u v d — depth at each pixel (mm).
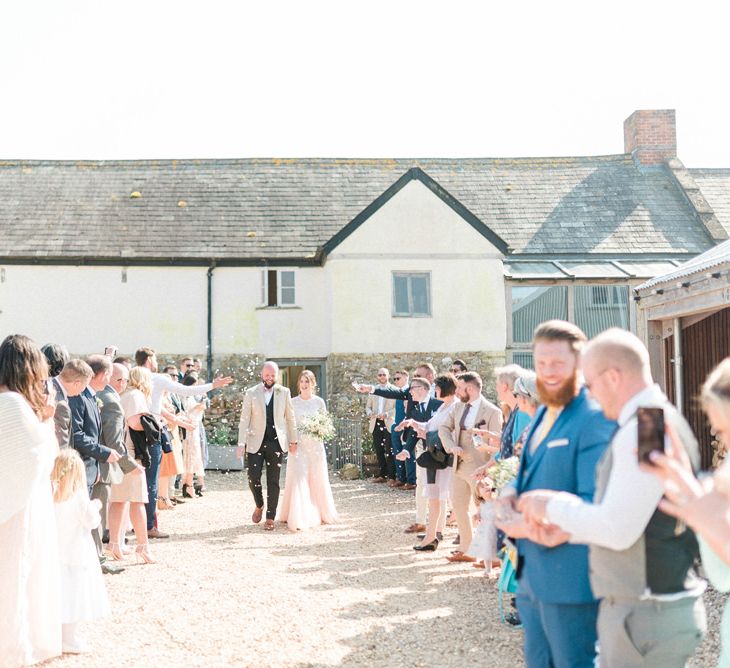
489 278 18797
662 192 21859
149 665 5008
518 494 3479
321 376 19594
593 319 19219
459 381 8078
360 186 21703
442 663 5066
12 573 4766
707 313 9227
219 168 22250
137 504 8031
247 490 13672
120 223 20203
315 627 5820
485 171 22531
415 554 8492
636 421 2809
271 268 19484
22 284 19125
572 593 3168
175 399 11617
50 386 5648
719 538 2414
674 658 2885
